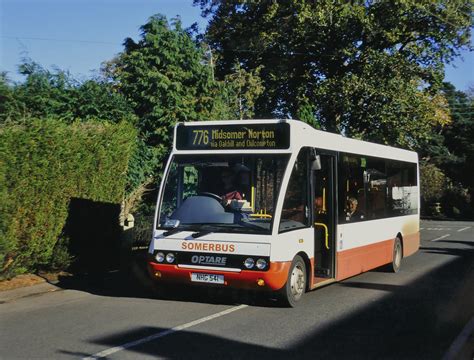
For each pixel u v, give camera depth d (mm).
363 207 11914
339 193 10688
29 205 10578
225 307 9000
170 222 9078
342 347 6793
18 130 10242
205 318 8180
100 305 9180
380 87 24953
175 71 15961
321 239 10438
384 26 25562
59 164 11258
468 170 55156
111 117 15055
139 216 16078
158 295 10070
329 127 26688
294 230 8969
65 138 11422
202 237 8727
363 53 26062
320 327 7754
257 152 9055
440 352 6711
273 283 8430
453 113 56938
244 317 8281
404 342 7121
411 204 15414
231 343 6836
